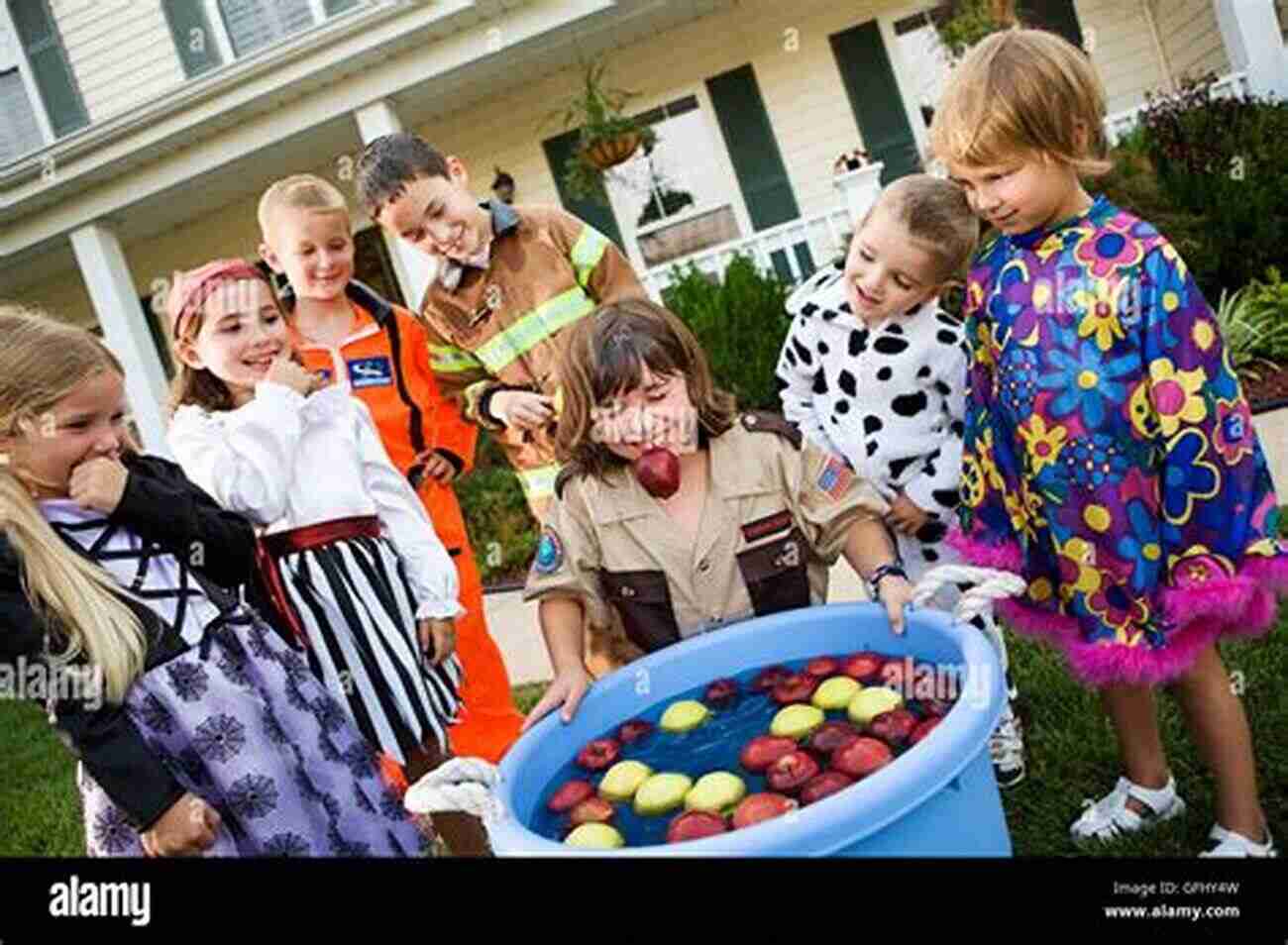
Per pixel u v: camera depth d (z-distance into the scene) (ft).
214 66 33.14
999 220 5.87
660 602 6.35
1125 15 30.35
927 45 30.48
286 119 28.81
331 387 7.13
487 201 8.76
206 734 5.32
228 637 5.61
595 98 28.68
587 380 6.07
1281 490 12.21
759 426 6.47
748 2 31.04
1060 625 6.19
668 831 4.60
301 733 5.72
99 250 30.45
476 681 8.70
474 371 9.11
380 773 6.59
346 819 5.75
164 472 6.08
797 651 6.01
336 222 8.25
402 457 8.70
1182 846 6.13
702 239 32.71
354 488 6.91
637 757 5.49
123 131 28.76
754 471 6.33
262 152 30.09
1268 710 7.16
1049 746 7.66
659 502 6.29
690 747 5.44
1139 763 6.39
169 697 5.27
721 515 6.29
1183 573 5.61
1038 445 5.87
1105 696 6.37
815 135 31.60
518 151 32.89
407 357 8.90
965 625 5.23
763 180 32.09
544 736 5.56
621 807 5.03
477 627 8.76
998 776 7.37
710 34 31.50
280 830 5.38
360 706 6.73
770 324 21.18
